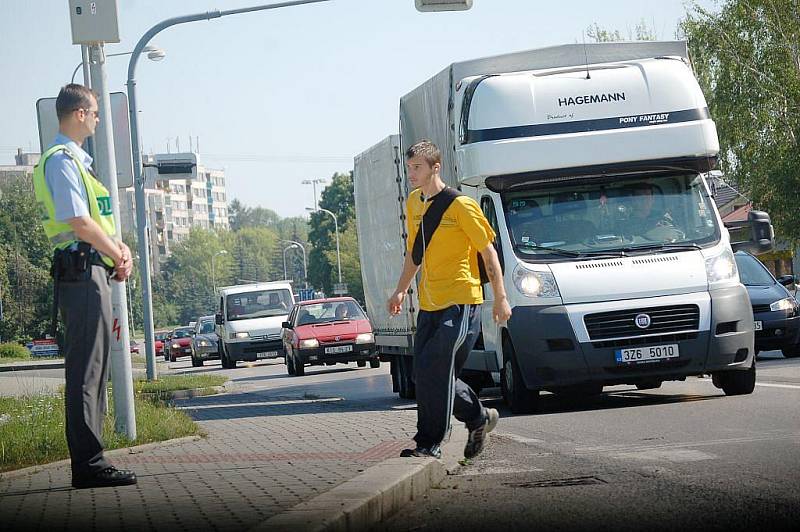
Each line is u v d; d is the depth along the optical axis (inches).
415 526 612.7
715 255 1289.4
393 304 798.5
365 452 868.6
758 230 1402.6
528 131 1316.4
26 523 581.9
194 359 4729.3
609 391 1567.4
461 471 813.9
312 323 3068.4
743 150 4960.6
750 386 1311.5
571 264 1275.8
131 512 608.4
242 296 3966.5
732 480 701.9
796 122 4788.4
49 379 3169.3
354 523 574.2
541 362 1254.9
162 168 2667.3
